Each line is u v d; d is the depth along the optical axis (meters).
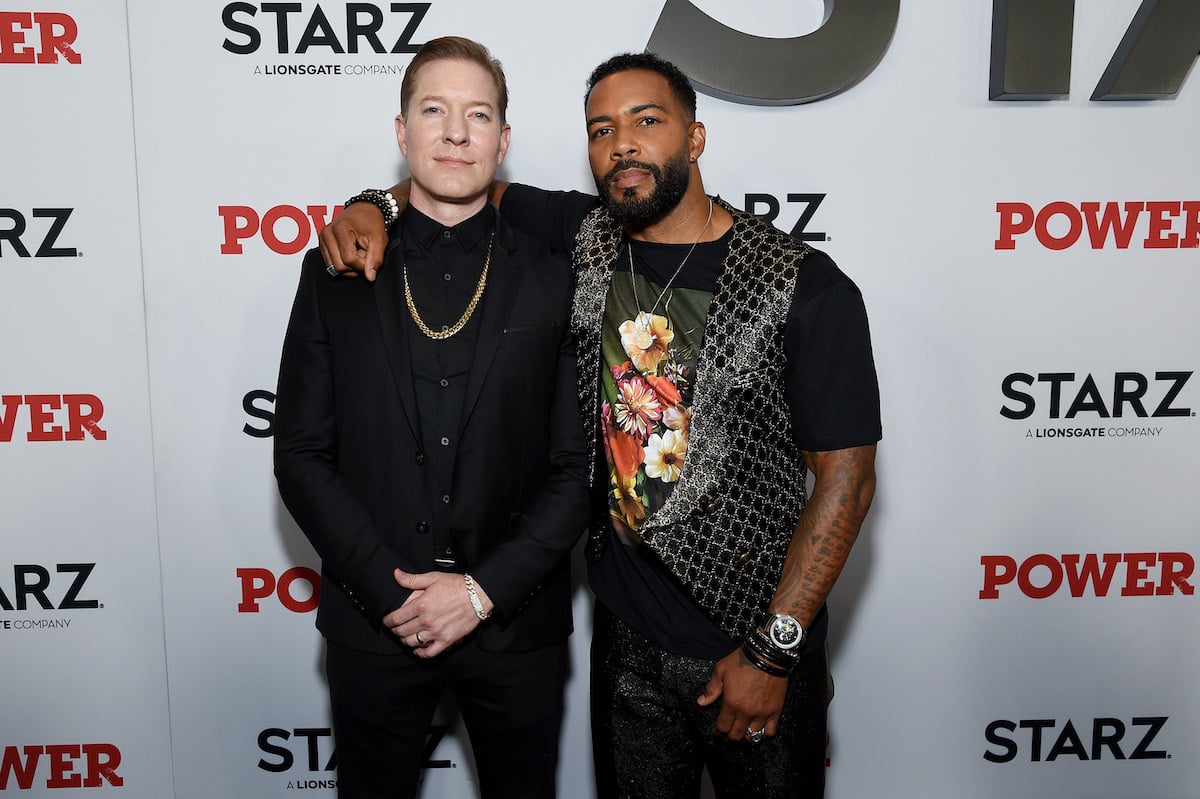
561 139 2.00
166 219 1.99
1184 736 2.19
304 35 1.96
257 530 2.08
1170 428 2.11
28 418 2.02
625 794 1.50
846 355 1.33
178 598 2.08
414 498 1.48
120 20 1.94
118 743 2.11
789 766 1.43
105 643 2.09
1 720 2.09
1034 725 2.18
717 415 1.38
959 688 2.16
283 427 1.50
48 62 1.94
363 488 1.50
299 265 2.02
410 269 1.53
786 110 2.01
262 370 2.04
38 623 2.07
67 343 2.01
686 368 1.39
